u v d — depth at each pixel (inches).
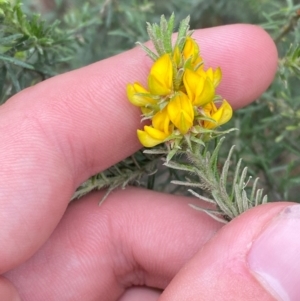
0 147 3.8
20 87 4.8
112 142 4.1
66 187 4.0
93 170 4.2
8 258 3.7
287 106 5.4
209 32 4.3
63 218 4.5
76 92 4.0
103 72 4.1
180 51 3.2
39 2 7.1
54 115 3.9
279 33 5.1
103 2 6.1
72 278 4.4
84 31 6.0
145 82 4.1
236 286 3.3
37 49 4.7
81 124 4.0
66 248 4.4
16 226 3.7
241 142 5.5
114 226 4.5
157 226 4.4
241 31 4.3
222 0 6.5
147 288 4.8
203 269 3.4
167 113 3.1
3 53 4.3
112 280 4.6
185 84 3.1
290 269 3.3
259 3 6.3
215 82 3.3
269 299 3.3
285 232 3.3
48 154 3.8
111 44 6.4
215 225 4.4
